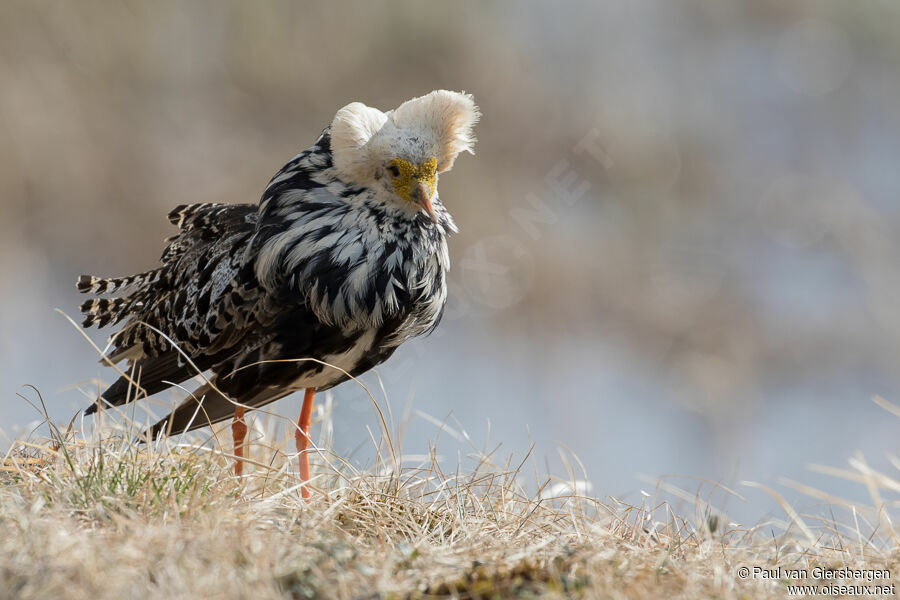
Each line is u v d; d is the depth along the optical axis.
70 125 18.73
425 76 20.69
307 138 20.20
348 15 20.78
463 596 4.85
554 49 21.80
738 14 23.84
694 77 22.14
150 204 18.30
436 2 21.20
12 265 16.45
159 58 20.25
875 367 15.39
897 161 20.53
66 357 13.28
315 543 5.17
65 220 17.89
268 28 20.52
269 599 4.56
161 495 5.66
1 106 18.39
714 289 17.12
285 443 7.49
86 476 5.79
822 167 20.28
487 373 14.36
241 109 20.25
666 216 19.03
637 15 23.39
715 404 14.01
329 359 6.91
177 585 4.54
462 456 9.80
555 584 4.86
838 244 18.27
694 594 5.00
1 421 10.25
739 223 18.91
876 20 22.95
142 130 19.28
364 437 9.77
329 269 6.61
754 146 20.75
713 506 10.07
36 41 19.44
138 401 8.12
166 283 7.43
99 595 4.44
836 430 13.41
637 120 20.61
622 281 17.28
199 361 7.16
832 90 22.02
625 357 15.62
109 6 20.17
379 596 4.74
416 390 12.95
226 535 5.11
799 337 15.98
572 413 13.06
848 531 7.94
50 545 4.77
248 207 7.30
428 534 5.99
